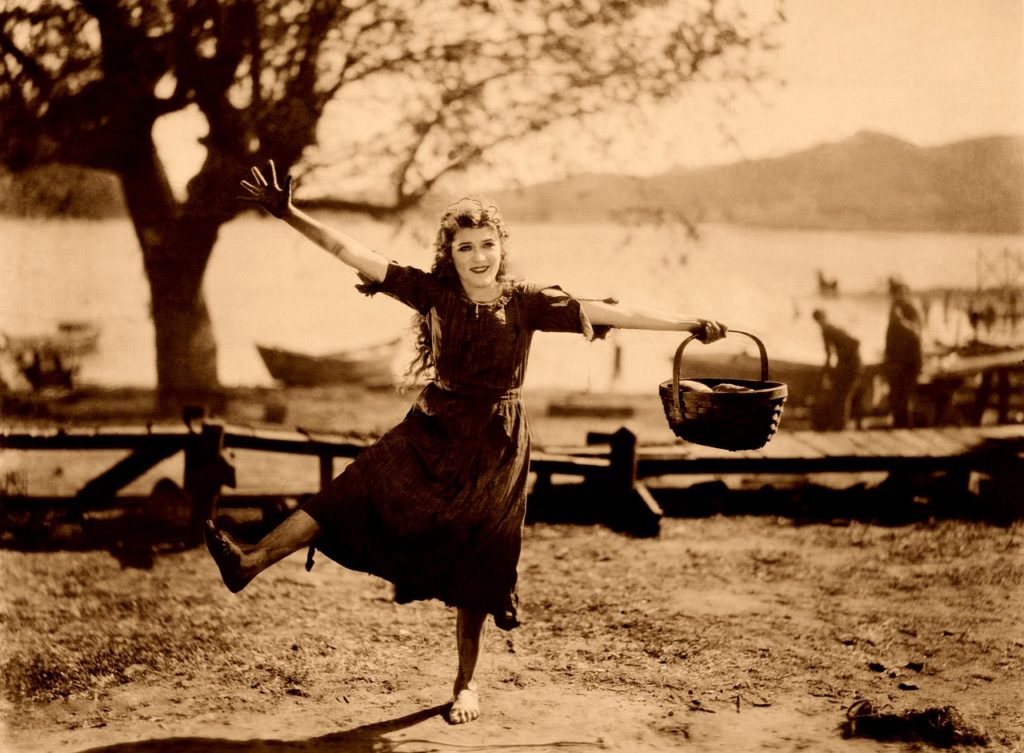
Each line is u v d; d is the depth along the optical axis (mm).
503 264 3547
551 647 4562
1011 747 3473
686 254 22188
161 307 12898
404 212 13062
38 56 11711
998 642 4676
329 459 6816
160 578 5617
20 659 4273
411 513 3430
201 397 12828
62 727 3596
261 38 12227
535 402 13562
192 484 6539
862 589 5570
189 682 4078
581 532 6895
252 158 12586
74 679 4082
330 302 25922
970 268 17156
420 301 3469
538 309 3549
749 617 5023
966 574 5898
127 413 12102
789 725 3666
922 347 12414
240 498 6902
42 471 8664
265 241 39812
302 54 12383
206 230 12828
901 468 7504
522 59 12945
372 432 7387
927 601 5355
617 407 12812
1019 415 11586
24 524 6492
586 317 3549
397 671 4238
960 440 8320
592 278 27516
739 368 13812
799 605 5258
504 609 3621
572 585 5621
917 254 27359
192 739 3477
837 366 11828
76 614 4930
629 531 6945
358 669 4254
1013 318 13578
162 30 11891
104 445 6559
